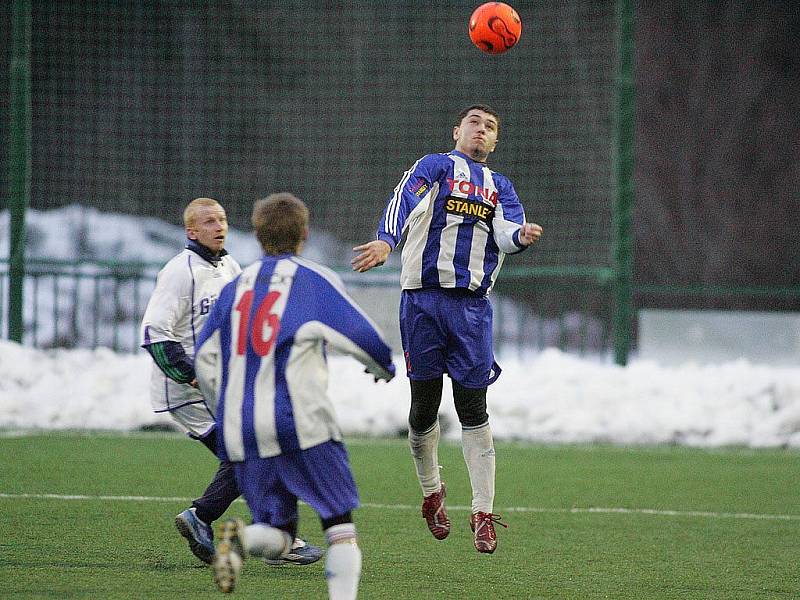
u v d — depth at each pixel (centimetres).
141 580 1844
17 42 4512
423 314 2073
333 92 8712
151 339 1972
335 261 8250
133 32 8150
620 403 4184
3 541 2153
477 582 1930
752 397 4184
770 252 10231
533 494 2919
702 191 10269
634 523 2545
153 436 3888
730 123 10225
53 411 4100
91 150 8106
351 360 4462
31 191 7988
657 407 4150
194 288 2014
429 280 2072
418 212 1991
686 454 3750
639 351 5978
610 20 9806
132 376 4309
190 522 1941
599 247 9025
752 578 1995
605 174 9356
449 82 8781
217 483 1956
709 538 2378
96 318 4662
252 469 1516
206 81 8462
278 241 1585
